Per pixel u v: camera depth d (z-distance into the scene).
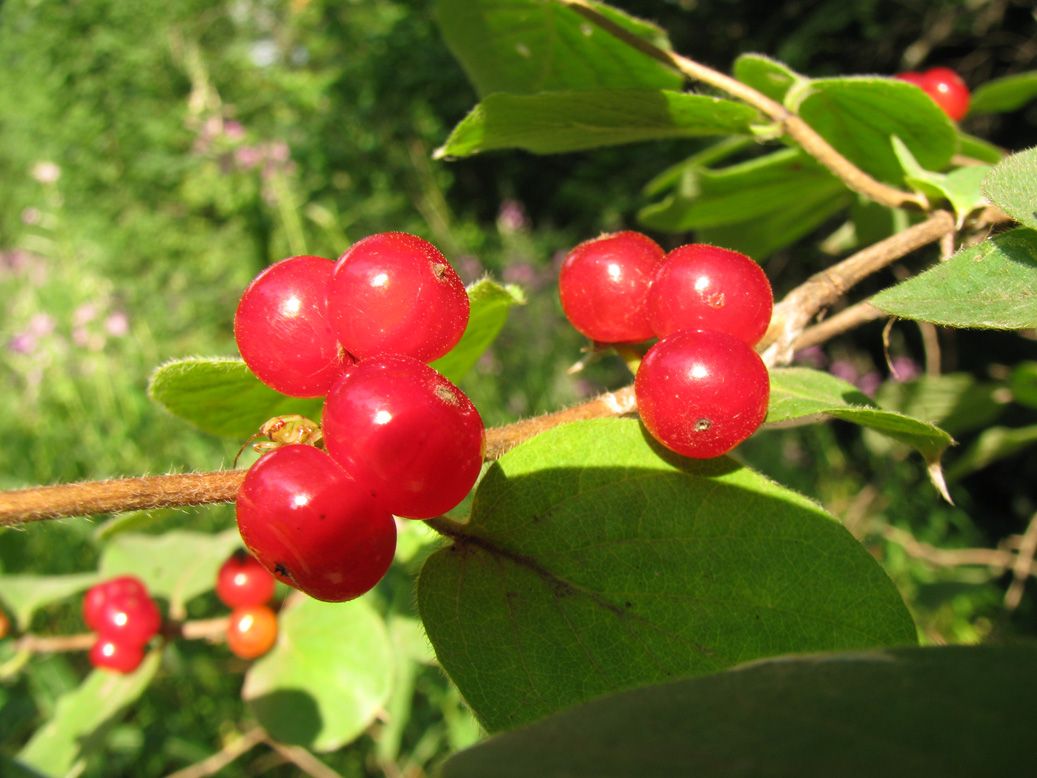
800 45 0.34
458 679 0.05
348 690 0.10
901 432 0.05
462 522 0.05
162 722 0.16
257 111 0.51
